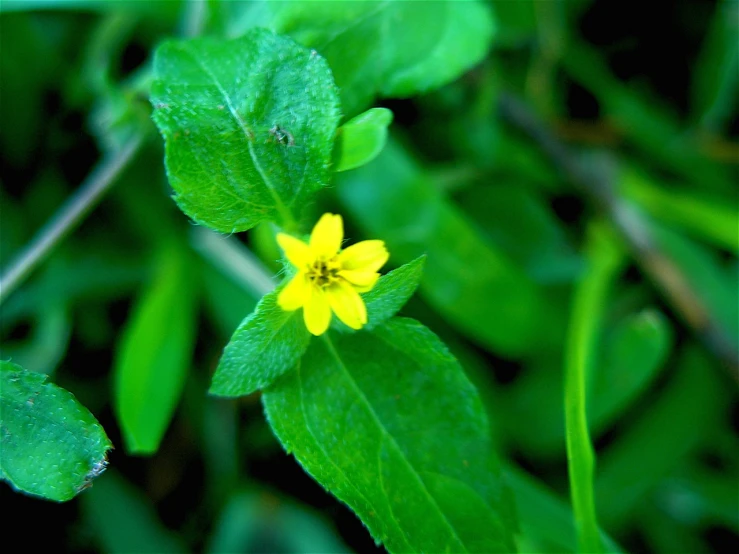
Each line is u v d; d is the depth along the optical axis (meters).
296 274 0.09
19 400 0.10
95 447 0.10
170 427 0.15
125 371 0.13
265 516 0.14
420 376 0.10
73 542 0.14
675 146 0.16
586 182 0.16
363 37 0.12
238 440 0.15
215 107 0.10
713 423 0.15
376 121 0.10
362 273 0.09
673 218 0.15
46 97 0.15
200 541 0.14
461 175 0.15
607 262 0.15
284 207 0.10
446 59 0.12
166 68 0.10
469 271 0.14
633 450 0.14
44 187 0.15
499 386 0.15
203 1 0.13
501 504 0.10
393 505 0.10
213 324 0.15
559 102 0.16
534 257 0.15
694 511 0.14
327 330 0.10
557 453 0.14
